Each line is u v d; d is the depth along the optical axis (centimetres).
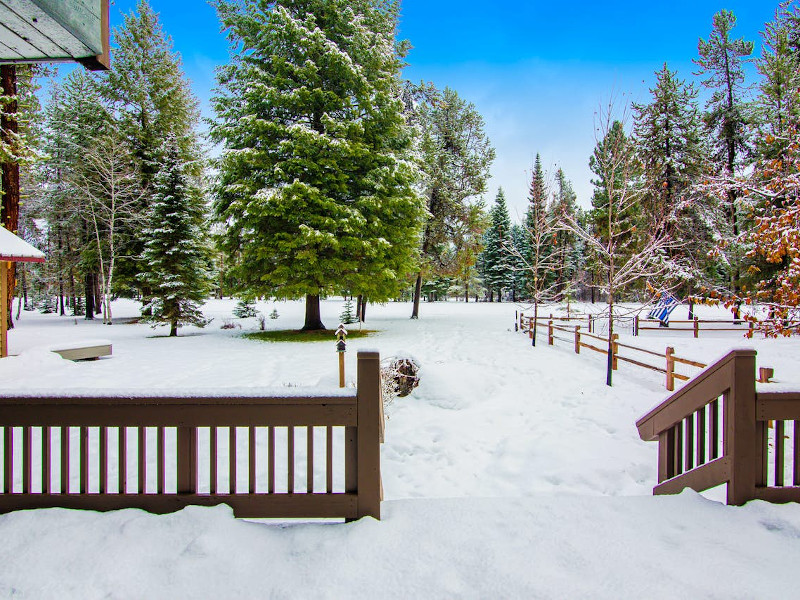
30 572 214
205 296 1944
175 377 870
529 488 462
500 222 5134
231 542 238
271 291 1628
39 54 280
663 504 289
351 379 833
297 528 260
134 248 2386
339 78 1656
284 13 1522
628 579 212
